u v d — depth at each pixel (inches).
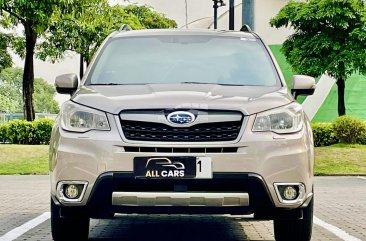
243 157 218.7
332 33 1039.6
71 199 222.8
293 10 1067.9
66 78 261.1
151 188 218.5
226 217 345.7
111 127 222.4
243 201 217.6
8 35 1256.8
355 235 290.8
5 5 914.1
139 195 215.5
